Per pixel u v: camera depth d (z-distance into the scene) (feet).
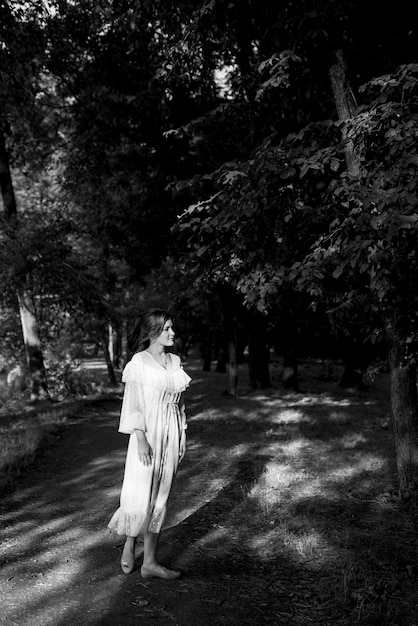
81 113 49.03
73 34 42.83
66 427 35.50
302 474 21.57
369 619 10.62
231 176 16.12
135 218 50.80
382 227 13.74
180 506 17.99
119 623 10.22
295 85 20.90
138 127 44.93
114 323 55.21
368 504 17.79
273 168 15.65
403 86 14.84
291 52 16.65
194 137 35.45
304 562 13.38
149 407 12.23
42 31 41.60
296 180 17.69
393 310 18.76
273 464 23.32
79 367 69.36
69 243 59.67
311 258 16.28
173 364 12.85
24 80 44.55
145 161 47.19
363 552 13.55
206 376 91.09
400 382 19.07
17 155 53.67
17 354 64.54
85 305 53.26
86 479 21.79
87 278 52.95
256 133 25.45
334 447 27.04
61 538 14.85
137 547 14.16
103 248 57.62
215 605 11.12
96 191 54.75
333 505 17.57
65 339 66.59
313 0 17.35
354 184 14.58
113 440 30.99
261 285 17.87
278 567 13.14
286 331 61.98
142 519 11.97
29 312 53.67
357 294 18.71
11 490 19.95
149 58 38.22
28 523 16.16
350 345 65.98
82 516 16.90
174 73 22.85
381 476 21.21
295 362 63.00
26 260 47.67
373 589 11.71
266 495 18.74
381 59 20.54
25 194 69.56
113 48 41.81
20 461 24.29
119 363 102.22
